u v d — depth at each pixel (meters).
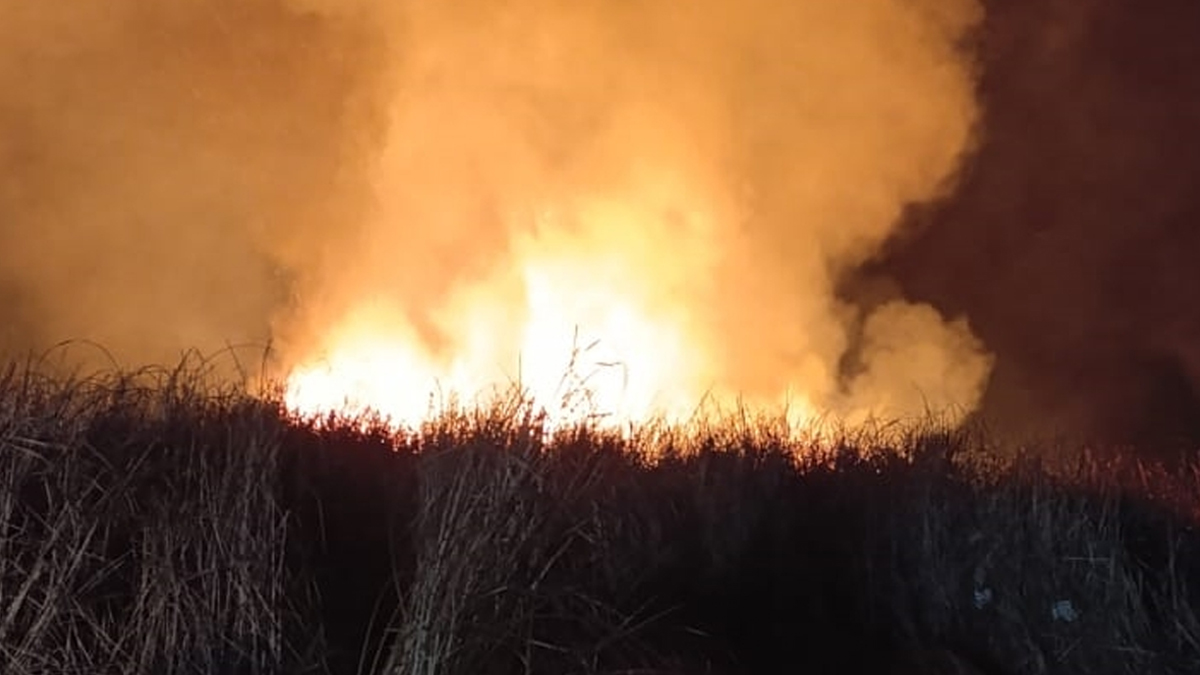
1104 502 5.75
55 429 4.09
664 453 5.61
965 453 6.04
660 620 4.65
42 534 3.90
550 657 4.09
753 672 4.65
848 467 5.86
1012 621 5.23
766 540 5.30
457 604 3.88
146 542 3.90
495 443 4.61
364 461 5.14
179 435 4.40
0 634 3.60
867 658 4.96
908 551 5.42
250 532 4.06
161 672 3.75
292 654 3.93
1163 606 5.38
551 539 4.43
